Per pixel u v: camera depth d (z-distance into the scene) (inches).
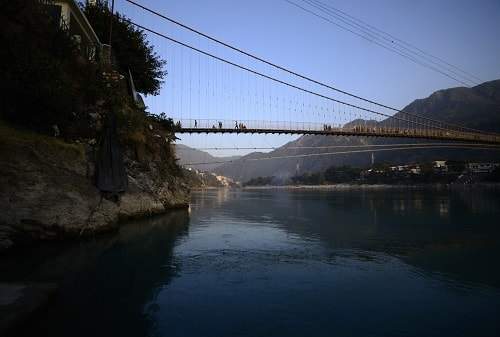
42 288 259.1
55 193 450.6
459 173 5285.4
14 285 262.5
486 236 581.9
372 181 6417.3
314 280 323.6
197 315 239.8
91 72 671.1
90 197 511.8
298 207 1304.1
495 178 4694.9
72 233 460.4
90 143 571.5
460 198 1900.8
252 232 622.2
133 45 1190.9
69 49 630.5
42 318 229.5
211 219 837.2
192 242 512.1
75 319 229.5
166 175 1001.5
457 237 572.1
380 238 561.3
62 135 535.8
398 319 236.1
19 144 421.1
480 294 286.2
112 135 590.9
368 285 309.9
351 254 439.5
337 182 7642.7
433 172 5423.2
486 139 2910.9
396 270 360.8
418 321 233.1
